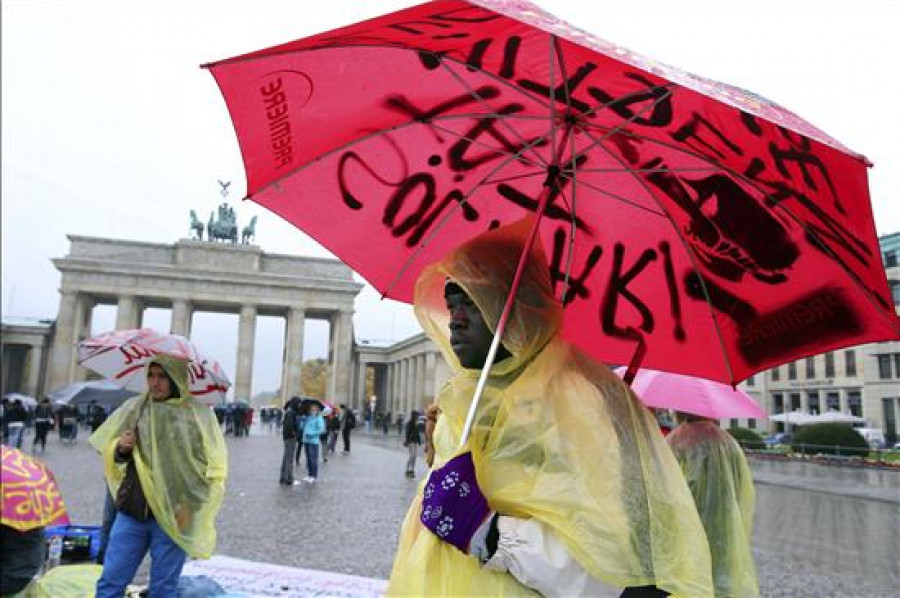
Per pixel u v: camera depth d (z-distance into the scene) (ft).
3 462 10.30
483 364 6.50
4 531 10.33
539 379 6.05
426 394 236.02
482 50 6.00
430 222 8.56
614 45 4.80
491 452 5.85
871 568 29.94
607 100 6.35
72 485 48.96
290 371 247.50
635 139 6.95
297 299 252.42
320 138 7.72
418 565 6.05
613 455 5.65
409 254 8.74
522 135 7.72
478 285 6.22
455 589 5.83
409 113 7.67
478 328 6.48
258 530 33.63
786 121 5.08
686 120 6.16
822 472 87.86
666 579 5.41
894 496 60.59
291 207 8.25
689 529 5.72
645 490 5.62
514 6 4.66
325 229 8.46
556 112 6.95
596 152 7.44
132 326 240.53
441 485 5.89
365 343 330.34
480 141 7.94
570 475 5.56
